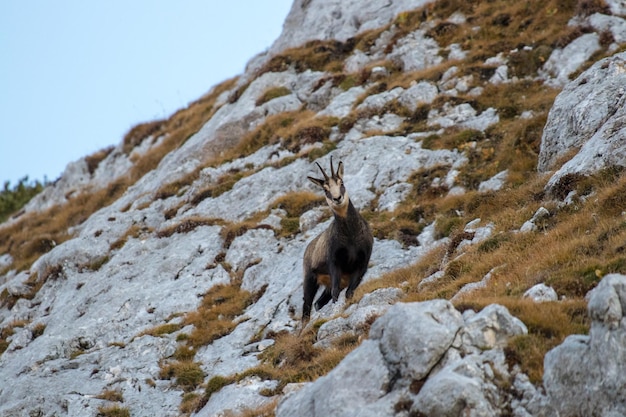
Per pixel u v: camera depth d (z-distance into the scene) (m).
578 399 33.75
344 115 102.81
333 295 55.41
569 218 57.94
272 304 70.31
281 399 43.34
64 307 85.56
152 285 81.69
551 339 37.97
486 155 82.81
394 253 71.69
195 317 73.12
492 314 38.44
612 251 48.06
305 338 55.22
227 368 60.91
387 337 38.41
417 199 81.00
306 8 141.25
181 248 86.06
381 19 127.38
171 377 63.62
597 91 70.06
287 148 100.44
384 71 110.50
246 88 124.06
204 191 98.06
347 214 55.12
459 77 99.75
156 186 109.50
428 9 119.88
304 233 82.56
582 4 102.50
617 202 54.88
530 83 94.88
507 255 56.41
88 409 59.88
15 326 88.12
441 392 33.91
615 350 33.38
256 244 82.50
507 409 34.94
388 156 89.56
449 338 37.06
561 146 70.56
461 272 58.00
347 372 38.28
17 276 98.50
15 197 172.50
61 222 122.62
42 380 65.94
